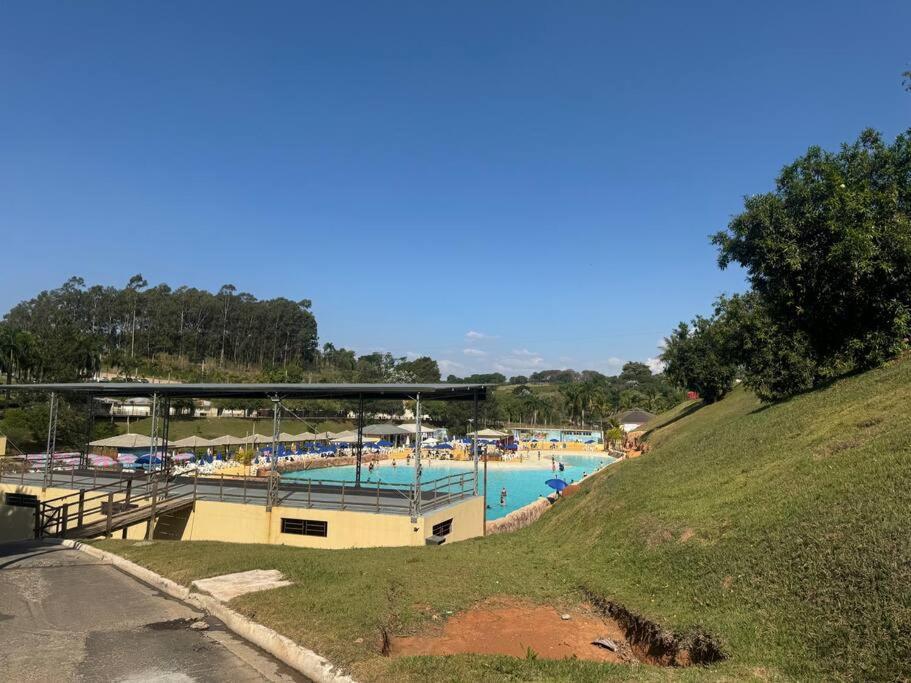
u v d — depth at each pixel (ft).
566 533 52.49
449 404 310.24
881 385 47.83
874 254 55.77
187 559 39.78
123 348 392.06
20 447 155.74
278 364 460.96
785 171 65.87
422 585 34.17
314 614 26.91
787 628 22.15
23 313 427.33
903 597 20.04
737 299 77.71
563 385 475.31
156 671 21.83
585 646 27.53
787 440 45.55
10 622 27.68
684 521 37.09
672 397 350.23
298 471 147.84
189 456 149.59
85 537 58.75
